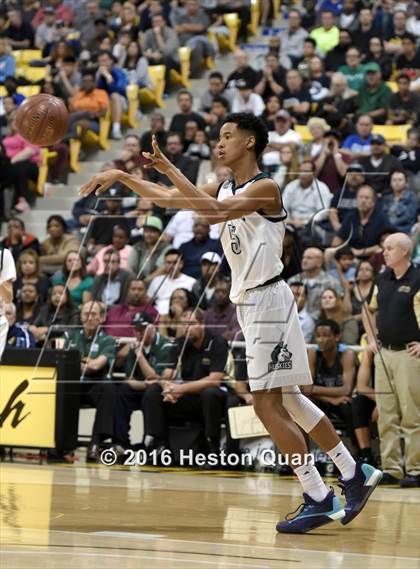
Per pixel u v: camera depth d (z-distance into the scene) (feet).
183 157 38.88
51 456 26.27
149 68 49.16
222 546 13.26
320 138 36.65
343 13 50.26
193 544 13.30
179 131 42.57
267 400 15.35
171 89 50.08
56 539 13.32
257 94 44.93
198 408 25.45
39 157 43.29
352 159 35.47
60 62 49.55
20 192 42.47
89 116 45.44
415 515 17.74
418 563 12.40
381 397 23.86
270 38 48.65
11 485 20.22
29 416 26.05
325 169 35.22
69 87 47.67
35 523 14.94
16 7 55.21
